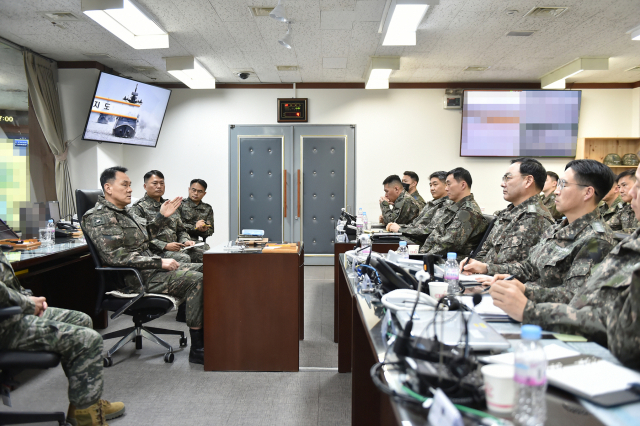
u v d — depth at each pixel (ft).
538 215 7.52
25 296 5.63
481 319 3.89
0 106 14.76
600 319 3.77
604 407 2.55
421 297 4.53
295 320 8.45
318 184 21.25
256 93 21.07
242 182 21.25
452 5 12.32
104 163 18.97
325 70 18.90
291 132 21.12
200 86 19.65
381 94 21.01
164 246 11.60
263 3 12.19
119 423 6.45
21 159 15.47
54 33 14.60
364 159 21.12
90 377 5.58
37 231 11.11
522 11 12.75
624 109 20.90
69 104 17.97
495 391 2.52
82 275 11.08
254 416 6.70
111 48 16.21
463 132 20.58
